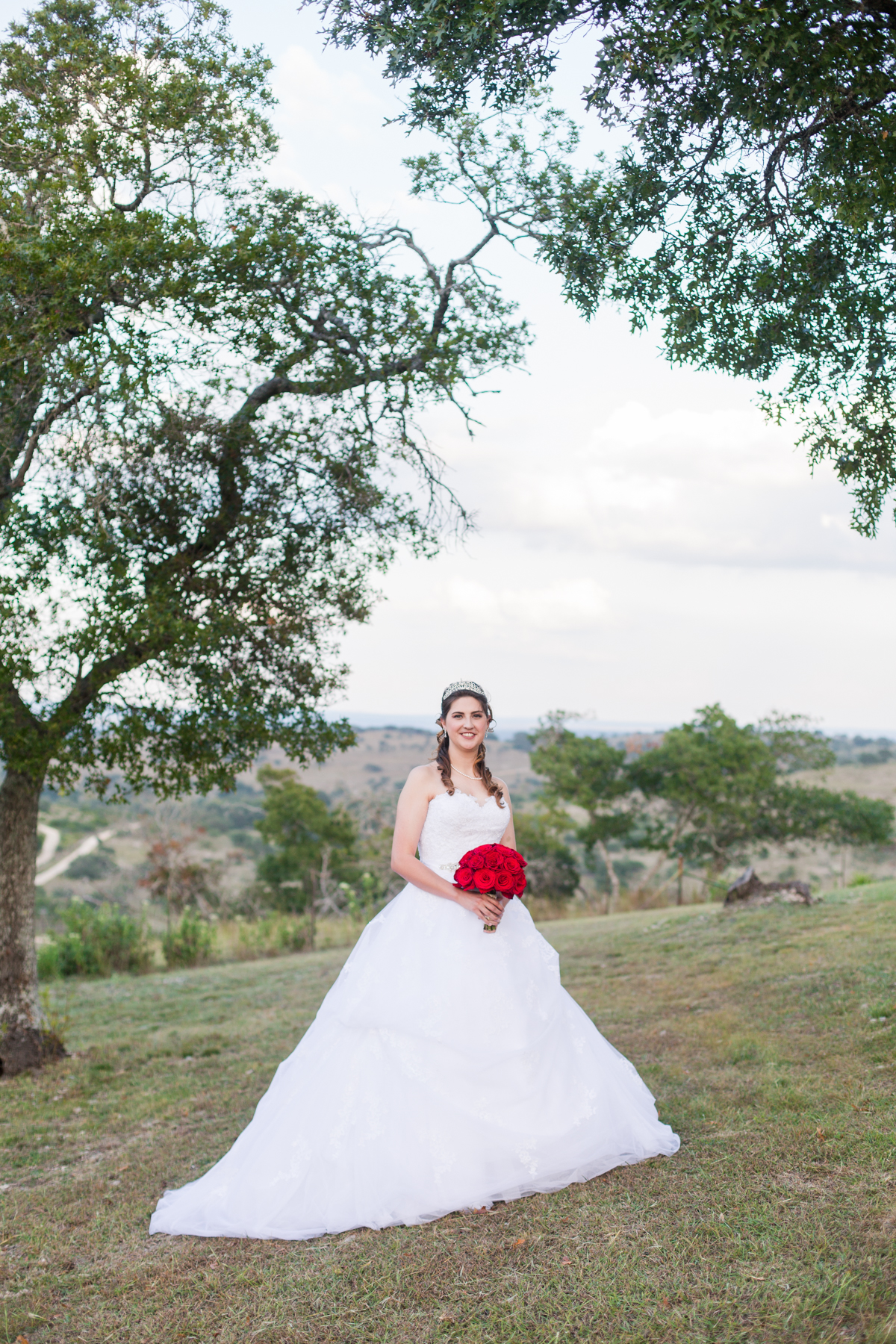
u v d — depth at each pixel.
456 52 6.51
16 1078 8.77
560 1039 4.48
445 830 4.67
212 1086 7.91
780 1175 4.12
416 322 9.08
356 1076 4.38
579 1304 3.31
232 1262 4.02
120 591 8.44
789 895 13.02
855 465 7.66
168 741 9.23
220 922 24.16
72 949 17.23
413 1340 3.23
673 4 5.65
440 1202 4.07
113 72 7.95
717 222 7.31
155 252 7.55
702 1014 7.75
